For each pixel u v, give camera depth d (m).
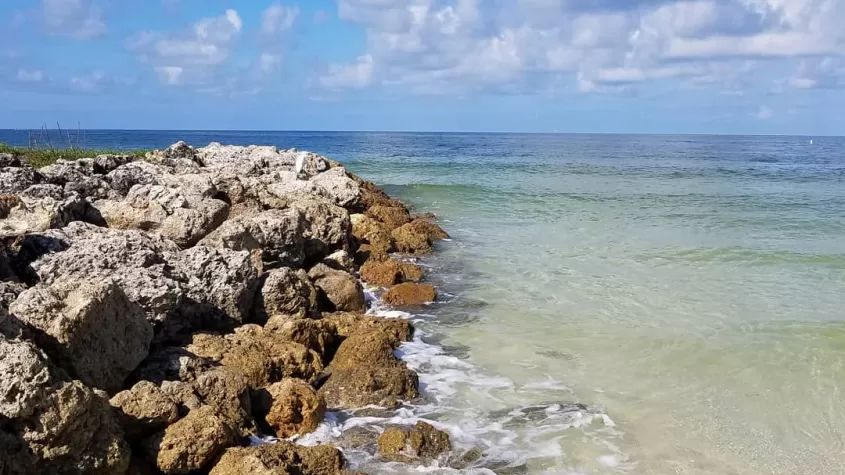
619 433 9.34
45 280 9.90
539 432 9.29
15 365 6.41
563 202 33.00
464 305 15.23
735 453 8.88
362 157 69.94
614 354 12.30
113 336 8.42
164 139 122.94
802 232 24.80
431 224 23.61
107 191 16.25
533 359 12.00
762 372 11.55
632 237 23.58
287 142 128.38
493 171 52.25
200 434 7.58
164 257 11.18
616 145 125.62
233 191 17.86
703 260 19.88
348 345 11.18
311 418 9.04
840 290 16.72
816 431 9.55
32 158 23.94
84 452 6.74
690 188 40.34
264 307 12.05
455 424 9.45
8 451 6.27
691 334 13.38
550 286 16.88
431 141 140.88
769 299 15.88
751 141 182.75
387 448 8.52
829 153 96.62
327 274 14.52
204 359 9.49
